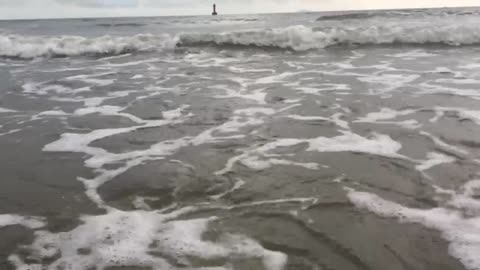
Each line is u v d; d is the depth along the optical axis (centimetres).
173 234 309
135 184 390
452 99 631
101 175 412
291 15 2912
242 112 602
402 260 274
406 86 721
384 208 338
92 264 277
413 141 474
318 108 609
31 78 879
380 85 734
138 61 1065
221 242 299
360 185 377
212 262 277
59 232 315
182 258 282
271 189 375
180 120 575
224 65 977
